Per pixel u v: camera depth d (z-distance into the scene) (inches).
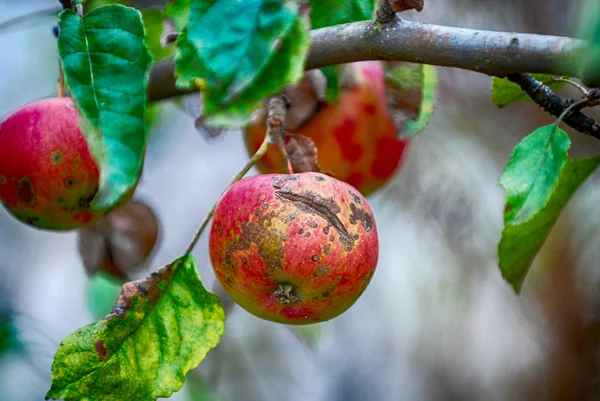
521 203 23.4
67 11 23.0
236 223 24.0
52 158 25.7
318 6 24.9
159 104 30.7
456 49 24.1
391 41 24.4
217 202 24.5
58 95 26.9
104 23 23.1
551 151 23.5
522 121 46.3
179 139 39.5
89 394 23.7
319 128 26.7
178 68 22.6
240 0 22.4
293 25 22.6
